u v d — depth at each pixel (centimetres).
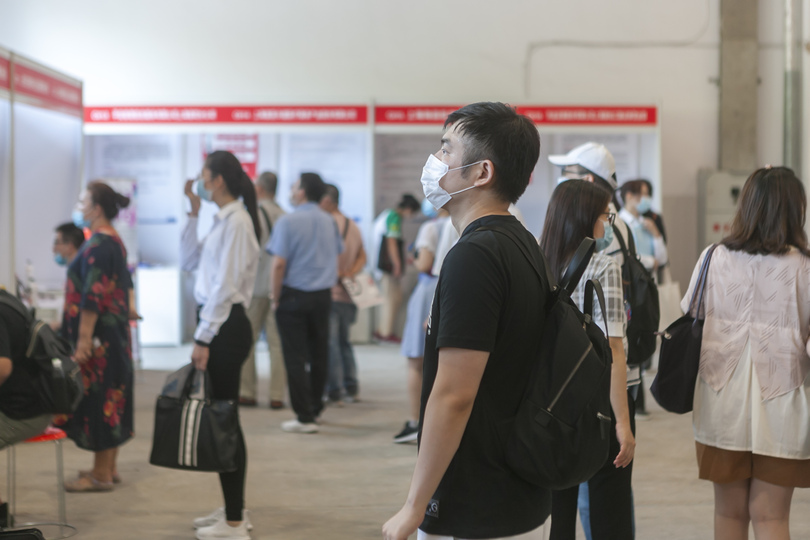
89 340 396
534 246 162
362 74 1010
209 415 322
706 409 255
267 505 392
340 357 636
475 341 143
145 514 378
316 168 995
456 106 942
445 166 161
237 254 344
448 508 151
